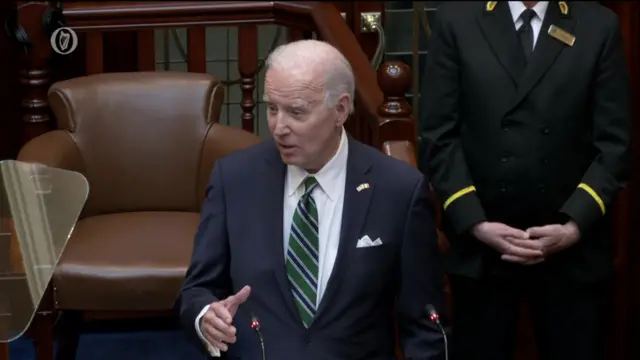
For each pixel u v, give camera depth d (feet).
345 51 38.91
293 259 26.08
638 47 48.62
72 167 36.17
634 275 49.08
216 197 26.94
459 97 34.78
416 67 55.72
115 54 47.11
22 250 23.67
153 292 31.89
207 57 47.21
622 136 33.91
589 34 33.88
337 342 25.64
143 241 33.76
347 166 26.53
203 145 37.29
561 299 34.88
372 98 34.88
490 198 34.68
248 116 43.75
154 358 39.70
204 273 26.68
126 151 37.22
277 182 26.53
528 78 33.68
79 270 31.73
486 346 35.76
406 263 26.07
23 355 38.93
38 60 41.09
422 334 26.13
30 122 41.39
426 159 35.17
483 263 34.86
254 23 42.96
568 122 33.83
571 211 33.42
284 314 25.81
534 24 34.22
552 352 35.65
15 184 23.85
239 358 25.82
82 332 41.63
